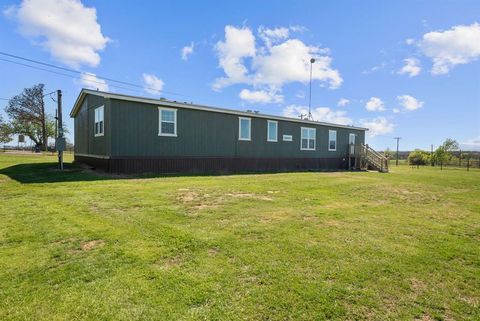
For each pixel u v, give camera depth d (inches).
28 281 103.3
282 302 91.3
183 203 233.1
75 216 188.1
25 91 1374.3
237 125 593.6
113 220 179.6
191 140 520.4
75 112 666.2
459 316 86.7
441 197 313.1
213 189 305.9
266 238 151.6
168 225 170.4
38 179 354.3
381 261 125.3
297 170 685.3
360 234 163.2
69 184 318.7
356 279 107.8
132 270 112.3
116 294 94.9
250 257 125.9
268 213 207.5
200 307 88.1
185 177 418.3
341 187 359.9
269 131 655.1
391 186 387.5
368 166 802.2
